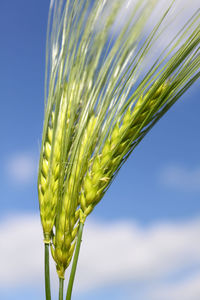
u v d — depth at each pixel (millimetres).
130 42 323
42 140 346
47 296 332
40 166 346
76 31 333
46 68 351
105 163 335
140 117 339
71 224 337
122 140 340
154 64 328
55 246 337
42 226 342
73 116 332
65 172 338
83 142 338
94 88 329
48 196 340
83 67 334
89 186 335
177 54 326
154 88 330
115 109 330
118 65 326
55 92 345
